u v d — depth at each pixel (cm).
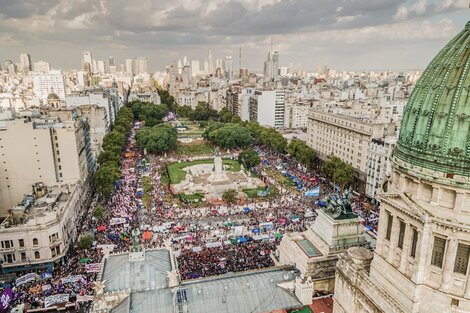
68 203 13175
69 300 9362
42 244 11225
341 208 8744
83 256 11544
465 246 4912
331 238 8631
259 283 8062
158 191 18100
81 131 17550
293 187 18750
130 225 13762
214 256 11381
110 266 8519
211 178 19638
